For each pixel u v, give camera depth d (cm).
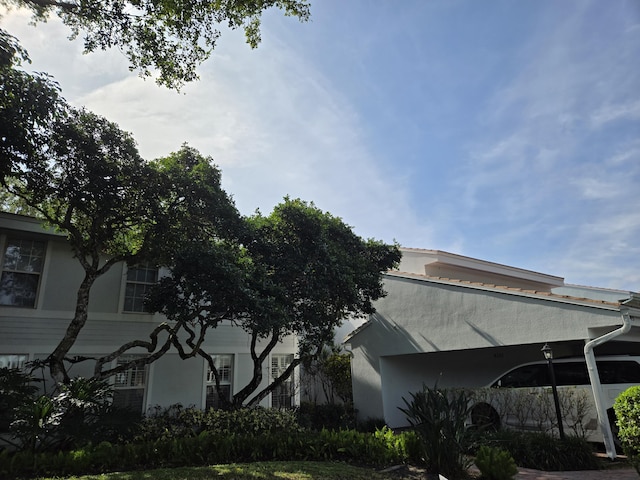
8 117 722
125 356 1184
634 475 720
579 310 990
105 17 830
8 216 1047
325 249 1015
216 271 862
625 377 935
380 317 1454
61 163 847
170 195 941
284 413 1070
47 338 1079
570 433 931
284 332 1189
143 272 1259
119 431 796
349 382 1634
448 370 1496
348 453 793
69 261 1152
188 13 845
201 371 1302
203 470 646
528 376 1066
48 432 693
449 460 660
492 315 1160
